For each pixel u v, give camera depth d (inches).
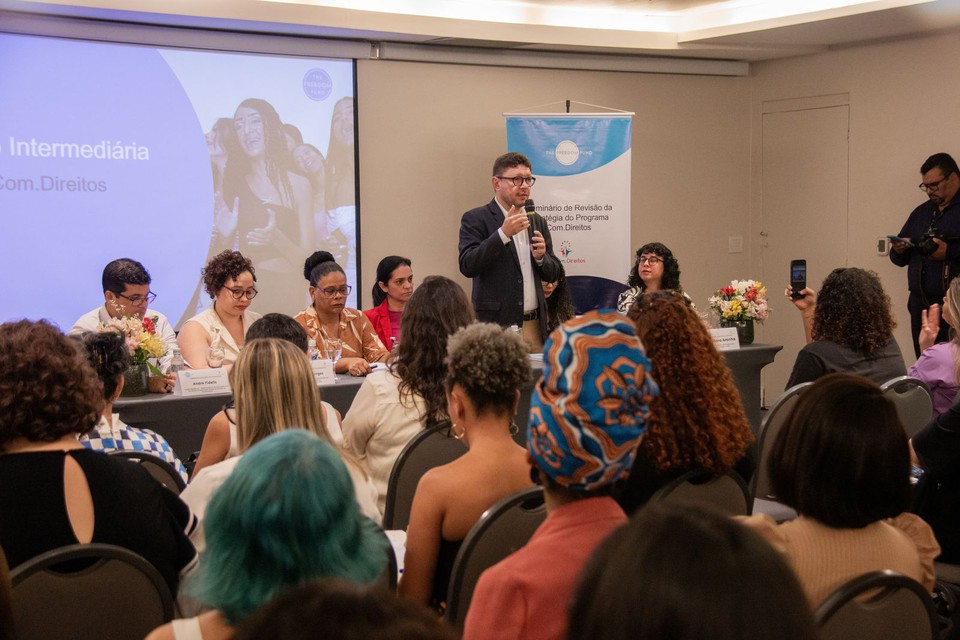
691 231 297.6
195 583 46.8
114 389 101.3
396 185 257.0
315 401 83.0
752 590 25.3
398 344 105.3
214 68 231.8
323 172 246.1
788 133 293.1
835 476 57.1
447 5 245.8
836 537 58.3
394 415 105.7
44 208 215.5
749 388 191.9
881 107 270.4
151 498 70.5
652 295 82.4
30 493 65.7
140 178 225.3
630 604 25.4
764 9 260.8
